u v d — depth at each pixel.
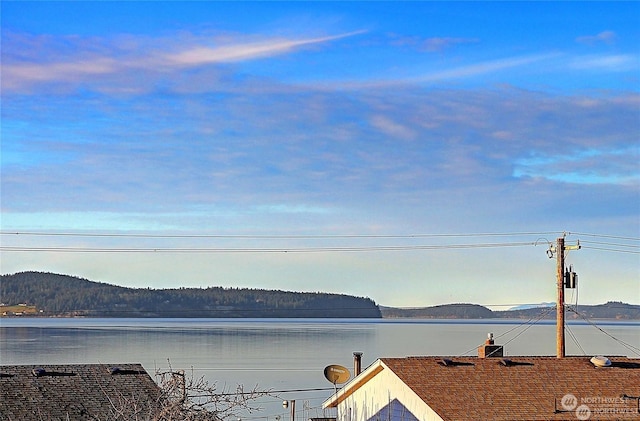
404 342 166.00
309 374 94.00
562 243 43.09
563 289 42.91
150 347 145.75
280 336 195.00
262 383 84.56
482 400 32.66
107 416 35.97
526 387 34.19
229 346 151.50
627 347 131.62
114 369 41.66
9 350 133.75
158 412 28.56
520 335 190.75
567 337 175.50
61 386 39.41
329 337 190.25
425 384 33.88
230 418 37.06
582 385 34.59
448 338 183.00
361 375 37.66
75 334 198.25
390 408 35.53
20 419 36.25
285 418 60.25
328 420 45.38
